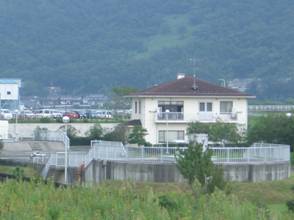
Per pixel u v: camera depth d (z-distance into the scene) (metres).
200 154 86.75
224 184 80.62
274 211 43.19
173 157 107.00
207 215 40.19
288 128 142.25
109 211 41.81
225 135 145.62
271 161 110.62
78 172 111.75
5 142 151.50
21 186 49.44
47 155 124.06
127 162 108.31
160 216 39.97
